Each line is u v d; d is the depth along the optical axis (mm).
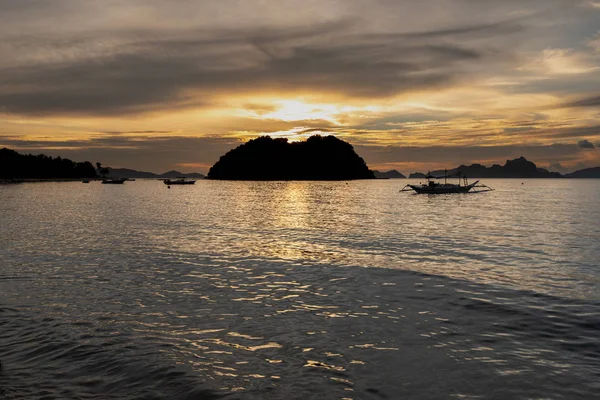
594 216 56094
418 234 37000
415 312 14719
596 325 13328
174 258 24812
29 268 21594
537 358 10867
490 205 80750
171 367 10289
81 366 10344
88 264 22766
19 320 13578
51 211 61562
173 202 88562
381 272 21250
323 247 29469
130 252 26688
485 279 19703
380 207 74688
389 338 12289
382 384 9539
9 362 10539
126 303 15641
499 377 9828
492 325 13367
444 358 10891
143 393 9070
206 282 19078
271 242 31766
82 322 13477
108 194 129625
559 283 18938
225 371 10141
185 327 13172
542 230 40219
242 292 17375
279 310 14969
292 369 10281
